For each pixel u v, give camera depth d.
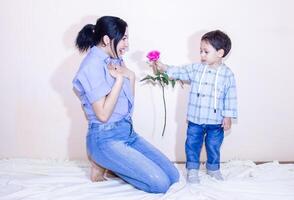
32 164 1.87
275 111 1.98
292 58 1.93
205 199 1.44
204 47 1.67
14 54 1.92
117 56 1.58
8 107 1.96
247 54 1.92
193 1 1.87
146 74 1.93
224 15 1.88
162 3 1.87
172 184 1.58
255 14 1.88
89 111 1.55
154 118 1.97
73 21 1.89
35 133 1.99
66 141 2.00
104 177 1.69
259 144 2.00
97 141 1.54
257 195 1.49
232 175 1.75
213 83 1.70
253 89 1.96
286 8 1.88
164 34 1.90
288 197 1.47
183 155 2.00
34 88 1.95
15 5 1.88
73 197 1.45
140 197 1.47
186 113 1.96
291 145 2.00
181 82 1.93
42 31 1.90
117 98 1.51
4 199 1.42
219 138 1.74
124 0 1.87
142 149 1.65
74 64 1.92
